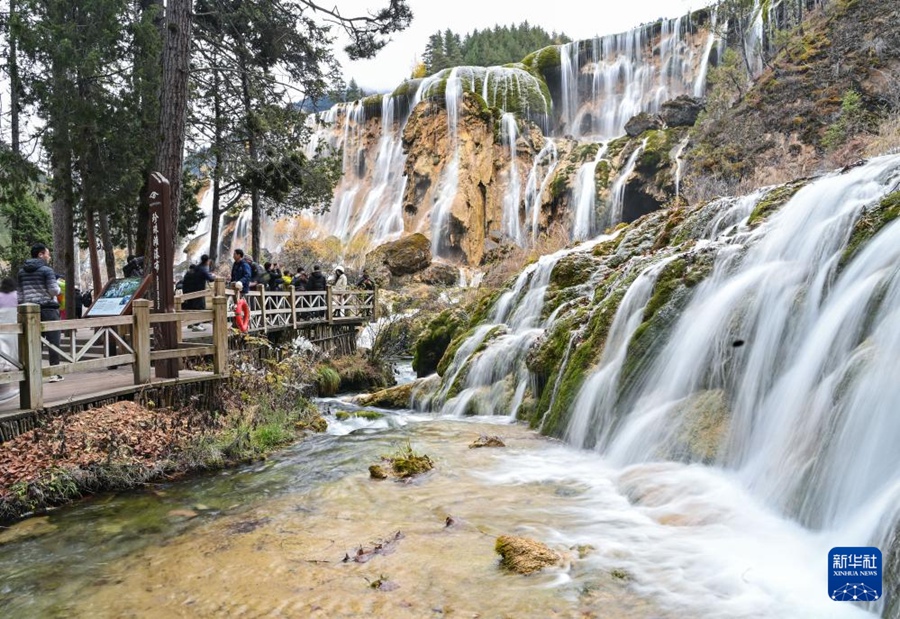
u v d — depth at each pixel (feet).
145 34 55.01
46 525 17.76
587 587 12.21
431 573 13.14
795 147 60.75
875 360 14.52
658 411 21.25
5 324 20.53
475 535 15.20
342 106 169.89
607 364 25.52
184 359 33.40
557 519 16.06
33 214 108.99
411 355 68.85
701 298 23.31
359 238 136.87
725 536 14.15
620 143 107.76
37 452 20.49
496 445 24.39
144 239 49.62
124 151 54.39
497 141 125.59
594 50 153.07
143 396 26.00
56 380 27.89
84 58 51.52
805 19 84.94
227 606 12.20
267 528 16.67
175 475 22.71
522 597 11.92
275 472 22.71
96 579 13.97
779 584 11.90
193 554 15.15
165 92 39.91
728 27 117.70
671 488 17.06
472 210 118.52
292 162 63.62
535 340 32.01
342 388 50.49
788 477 15.28
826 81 66.33
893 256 16.93
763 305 20.18
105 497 20.27
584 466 21.20
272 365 39.88
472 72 154.51
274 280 55.11
